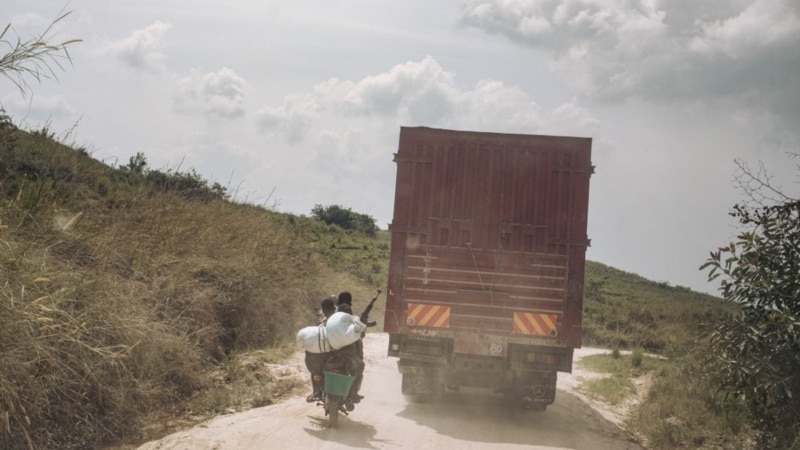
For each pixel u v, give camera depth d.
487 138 10.43
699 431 10.30
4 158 12.44
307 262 18.41
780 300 8.76
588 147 10.34
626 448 9.63
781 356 8.45
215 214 15.25
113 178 17.06
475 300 10.29
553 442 9.25
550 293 10.23
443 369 10.55
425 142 10.48
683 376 12.80
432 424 9.52
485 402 11.61
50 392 7.36
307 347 8.61
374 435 8.45
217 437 7.49
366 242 41.50
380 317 22.77
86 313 8.28
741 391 8.90
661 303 41.81
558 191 10.32
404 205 10.44
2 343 6.86
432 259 10.37
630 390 14.57
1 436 6.54
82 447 7.17
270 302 13.52
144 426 8.07
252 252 14.26
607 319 32.50
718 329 9.03
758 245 8.96
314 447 7.53
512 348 10.27
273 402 9.71
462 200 10.39
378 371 13.47
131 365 8.49
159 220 12.76
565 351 10.22
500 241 10.31
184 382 9.52
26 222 9.63
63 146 15.16
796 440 8.21
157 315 10.32
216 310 12.21
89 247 10.27
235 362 10.80
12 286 7.41
